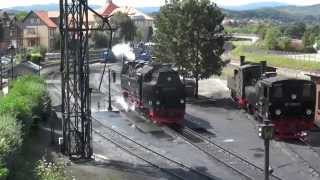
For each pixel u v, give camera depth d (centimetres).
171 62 4859
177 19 4822
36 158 2500
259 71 4116
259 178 2322
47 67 8525
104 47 11231
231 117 3900
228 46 12412
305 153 2764
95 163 2559
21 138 2348
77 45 2589
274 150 2845
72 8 2548
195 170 2431
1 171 1675
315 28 15225
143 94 3803
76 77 2644
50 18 12675
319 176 2355
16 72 6506
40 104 3416
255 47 12156
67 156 2633
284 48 11588
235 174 2389
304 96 3114
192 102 4644
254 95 3691
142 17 15575
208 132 3353
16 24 10819
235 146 2952
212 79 6331
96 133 3300
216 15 4828
